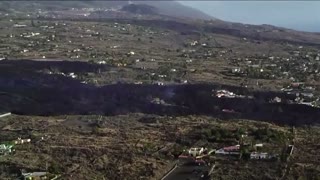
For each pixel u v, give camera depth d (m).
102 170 150.38
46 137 182.00
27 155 161.38
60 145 172.00
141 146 171.62
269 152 163.38
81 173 146.38
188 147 170.50
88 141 177.00
